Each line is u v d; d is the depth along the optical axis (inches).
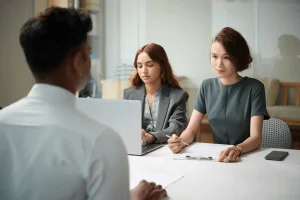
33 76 36.1
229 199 51.9
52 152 32.9
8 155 34.3
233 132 90.0
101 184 32.4
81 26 35.3
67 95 35.1
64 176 32.6
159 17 156.4
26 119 34.4
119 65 163.9
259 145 81.6
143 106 98.3
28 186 33.6
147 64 94.7
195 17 151.5
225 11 147.9
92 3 163.6
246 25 146.3
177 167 68.2
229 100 90.0
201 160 73.3
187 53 153.5
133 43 161.0
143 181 50.2
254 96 87.7
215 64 87.0
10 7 156.3
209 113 92.5
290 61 143.4
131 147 77.1
